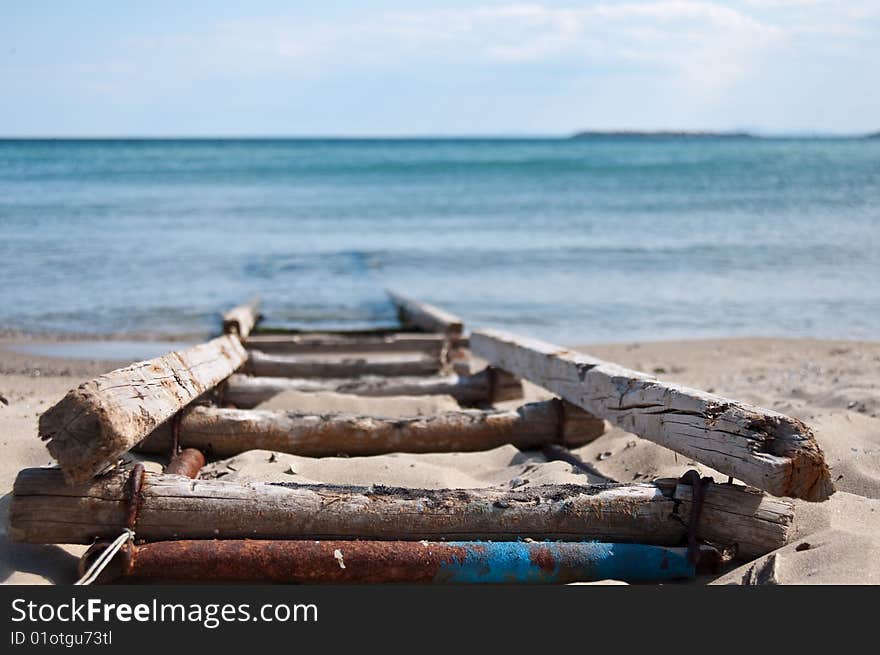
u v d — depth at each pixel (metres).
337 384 6.38
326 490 3.49
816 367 8.01
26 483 3.27
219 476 4.40
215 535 3.39
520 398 6.63
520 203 27.80
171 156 64.06
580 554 3.39
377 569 3.30
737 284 13.60
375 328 10.48
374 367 7.23
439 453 5.07
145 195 29.80
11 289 12.66
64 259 15.48
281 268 15.31
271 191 32.75
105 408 3.18
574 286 13.51
